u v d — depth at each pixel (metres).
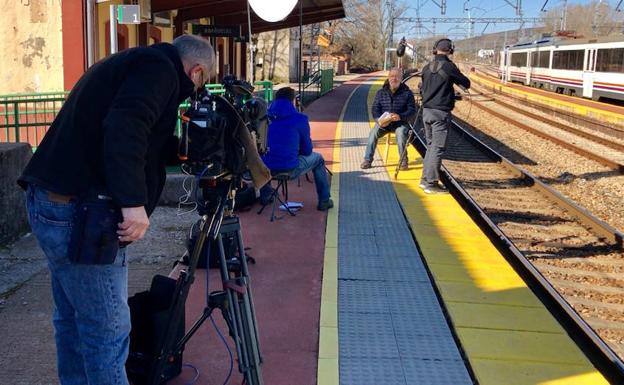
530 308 5.36
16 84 13.14
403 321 5.02
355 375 4.17
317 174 8.20
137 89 2.82
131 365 3.72
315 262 6.29
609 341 5.84
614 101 33.56
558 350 4.61
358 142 15.02
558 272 7.64
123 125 2.75
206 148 3.26
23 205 7.14
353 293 5.56
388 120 10.76
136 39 15.47
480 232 7.66
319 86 32.28
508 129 23.64
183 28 18.88
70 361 3.40
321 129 17.75
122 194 2.75
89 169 2.90
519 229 9.52
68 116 2.92
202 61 3.13
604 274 7.70
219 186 3.44
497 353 4.53
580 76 35.62
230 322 3.52
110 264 2.95
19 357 4.35
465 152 17.19
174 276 5.66
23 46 13.06
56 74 13.14
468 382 4.14
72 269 2.96
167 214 8.22
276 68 46.59
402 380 4.13
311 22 26.48
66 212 2.93
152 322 3.67
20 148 7.09
